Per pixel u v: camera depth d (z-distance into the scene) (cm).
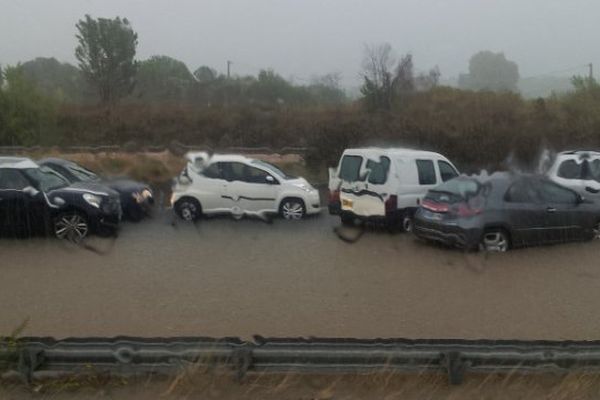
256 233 1073
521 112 2497
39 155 2109
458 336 541
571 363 421
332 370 411
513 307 634
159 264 819
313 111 3180
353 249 931
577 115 2470
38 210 995
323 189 1711
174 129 3145
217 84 3881
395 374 412
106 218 1013
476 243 917
